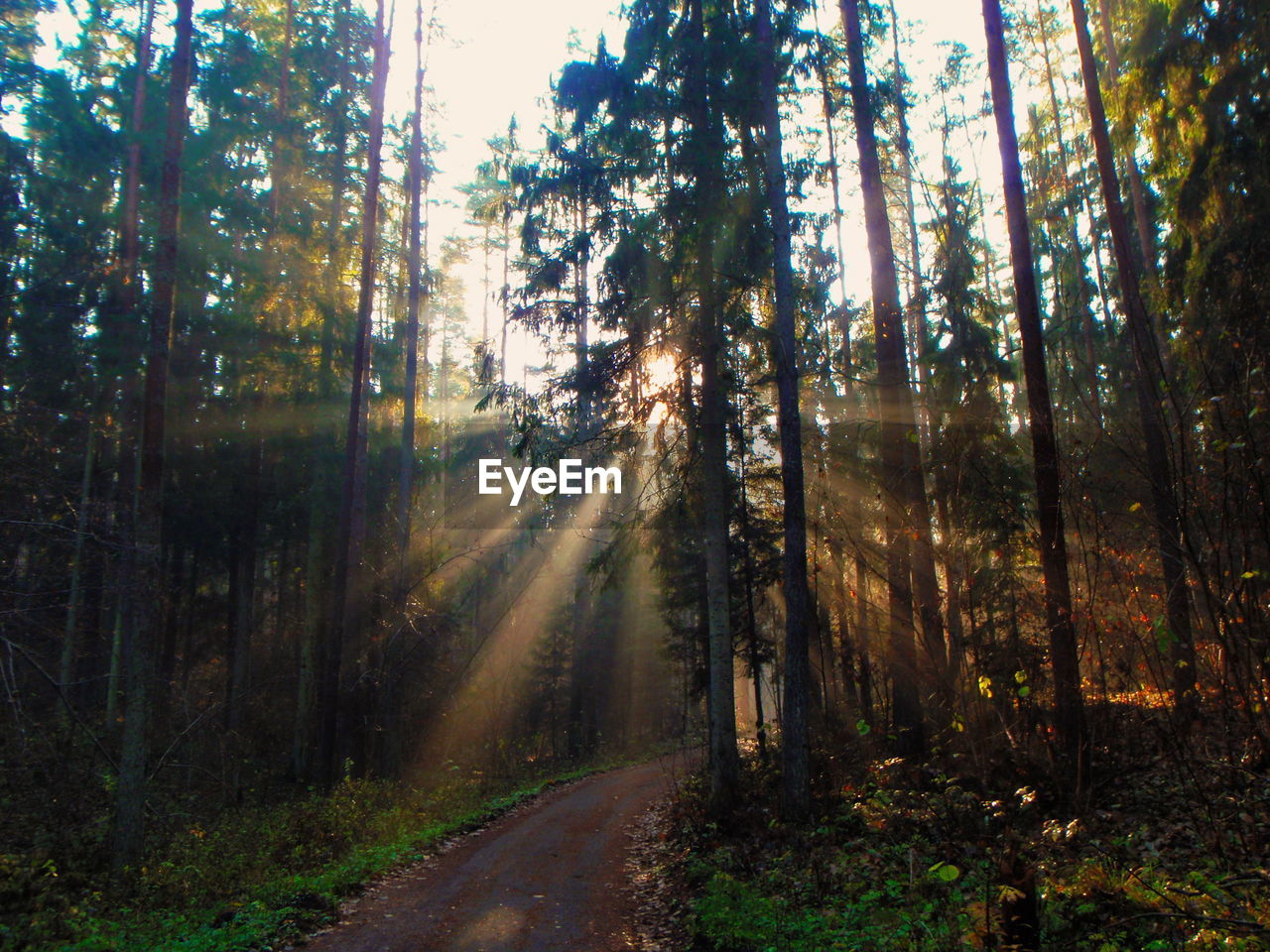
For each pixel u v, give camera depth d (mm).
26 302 17906
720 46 12859
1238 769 6176
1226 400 5430
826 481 16609
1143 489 7117
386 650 20266
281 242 22672
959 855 7973
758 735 18125
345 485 20328
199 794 19281
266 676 26922
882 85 13914
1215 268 10992
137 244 19422
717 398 14094
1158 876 5652
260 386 23828
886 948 6191
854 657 17703
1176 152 12898
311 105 23516
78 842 11875
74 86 18969
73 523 16859
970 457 12352
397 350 25828
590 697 38156
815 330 15961
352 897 10094
